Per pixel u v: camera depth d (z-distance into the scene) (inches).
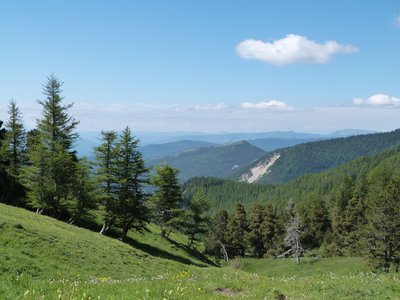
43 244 1251.8
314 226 4753.9
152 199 2677.2
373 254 2596.0
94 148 2241.6
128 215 2304.4
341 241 4074.8
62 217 2454.5
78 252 1328.7
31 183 2293.3
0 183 2484.0
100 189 2250.2
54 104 2497.5
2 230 1224.2
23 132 2635.3
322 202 4923.7
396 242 2495.1
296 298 607.8
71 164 2311.8
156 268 1579.7
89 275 1156.5
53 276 1029.8
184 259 2502.5
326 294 619.2
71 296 419.8
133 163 2288.4
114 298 449.7
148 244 2551.7
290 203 5162.4
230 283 704.4
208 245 4335.6
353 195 4704.7
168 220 2839.6
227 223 4527.6
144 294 492.7
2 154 2527.1
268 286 692.1
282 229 4618.6
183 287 597.9
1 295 408.8
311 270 3090.6
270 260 3700.8
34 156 2231.8
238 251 4429.1
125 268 1378.0
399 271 2578.7
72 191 2281.0
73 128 2596.0
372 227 2628.0
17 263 1017.5
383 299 574.2
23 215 1785.2
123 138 2266.2
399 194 2817.4
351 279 723.4
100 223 2591.0
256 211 4576.8
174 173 2728.8
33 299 405.7
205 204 3201.3
